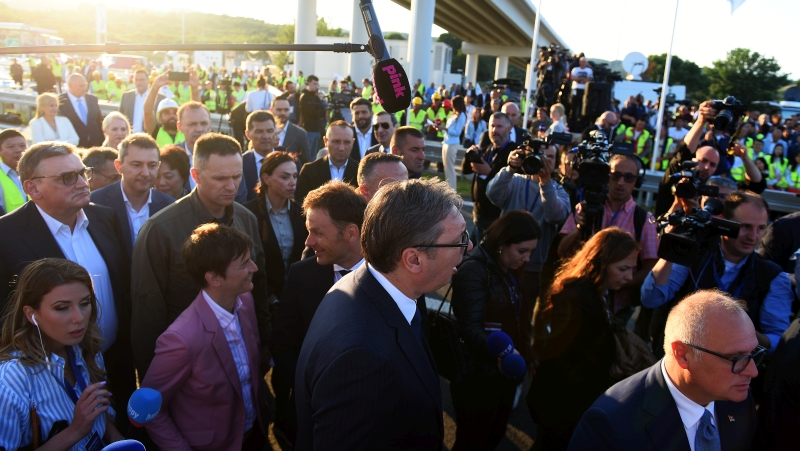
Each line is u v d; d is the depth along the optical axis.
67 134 6.66
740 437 1.88
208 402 2.30
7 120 16.08
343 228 2.32
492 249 2.76
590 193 3.44
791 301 2.89
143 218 3.44
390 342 1.47
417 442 1.52
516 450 3.22
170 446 2.22
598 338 2.51
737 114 4.52
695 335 1.67
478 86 24.53
